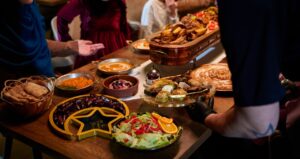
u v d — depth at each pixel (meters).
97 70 1.65
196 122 1.21
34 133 1.16
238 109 0.83
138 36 2.65
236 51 0.78
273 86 0.77
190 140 1.11
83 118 1.22
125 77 1.48
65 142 1.11
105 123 1.19
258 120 0.80
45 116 1.27
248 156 1.67
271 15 0.74
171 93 1.27
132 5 3.04
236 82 0.80
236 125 0.85
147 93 1.33
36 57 1.71
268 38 0.75
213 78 1.49
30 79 1.42
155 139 1.04
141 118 1.16
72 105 1.27
